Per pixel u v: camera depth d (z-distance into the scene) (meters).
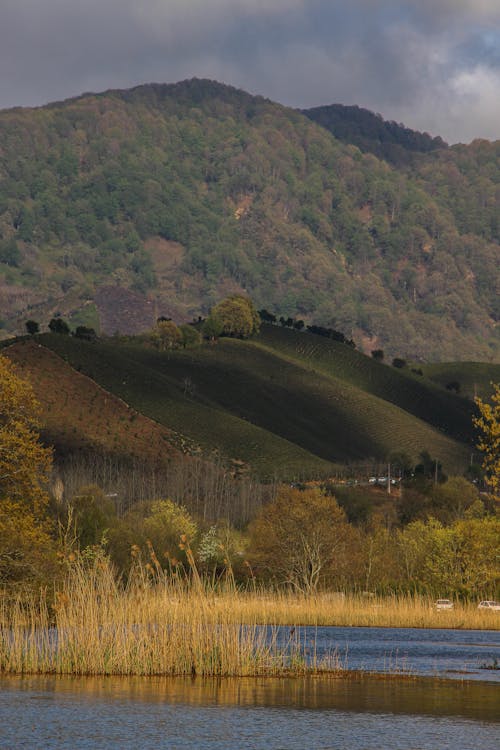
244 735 40.69
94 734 40.12
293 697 49.09
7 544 60.00
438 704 48.34
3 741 38.91
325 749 38.53
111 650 53.38
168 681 51.69
